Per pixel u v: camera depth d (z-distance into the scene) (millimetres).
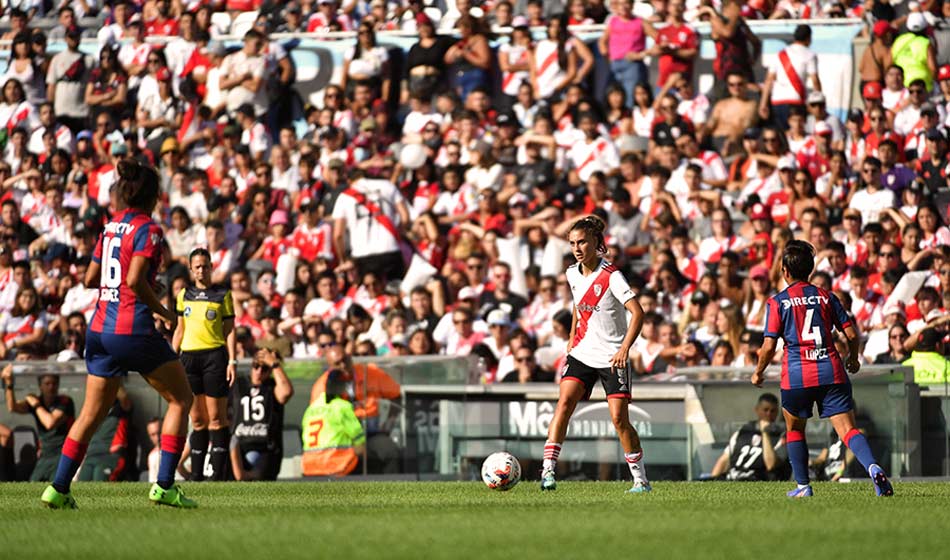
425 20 68188
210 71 71312
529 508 24156
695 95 64875
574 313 30656
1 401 45969
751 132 61000
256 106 69375
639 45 65125
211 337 39469
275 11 73625
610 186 61750
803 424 28422
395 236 61719
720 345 49875
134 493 32406
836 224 58125
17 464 45750
